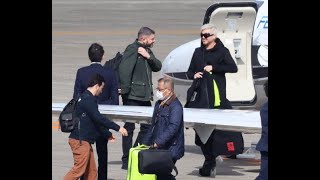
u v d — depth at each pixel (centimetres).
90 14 14300
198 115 3428
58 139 4853
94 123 3222
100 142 3384
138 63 3847
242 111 3509
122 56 3872
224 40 4497
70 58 9275
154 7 15175
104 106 3666
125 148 3912
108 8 15125
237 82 4519
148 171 2789
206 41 3753
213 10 4416
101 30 12219
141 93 3841
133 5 15550
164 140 2966
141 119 3556
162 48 9862
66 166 4019
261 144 2569
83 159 3222
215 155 3688
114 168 3984
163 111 3022
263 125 2567
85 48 10219
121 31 12056
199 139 3744
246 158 4278
